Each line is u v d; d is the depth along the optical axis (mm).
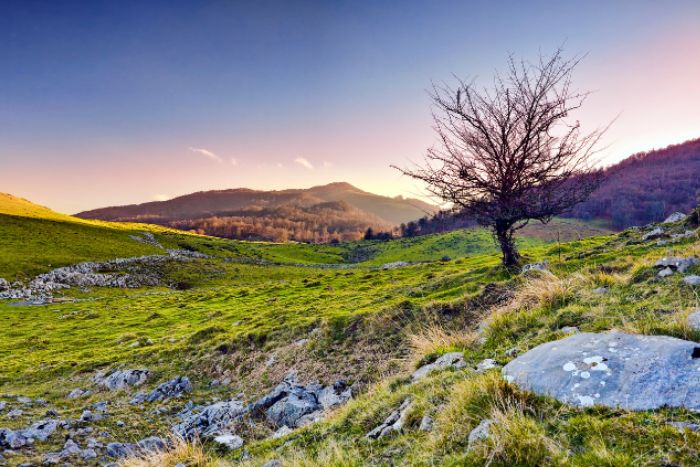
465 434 4742
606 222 125438
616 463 3465
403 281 45406
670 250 11469
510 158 15898
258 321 26141
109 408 14203
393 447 5234
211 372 18609
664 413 4031
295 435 7371
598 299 8469
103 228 141000
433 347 9273
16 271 74062
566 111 14945
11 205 183500
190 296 60344
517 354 7086
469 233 151750
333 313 22000
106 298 65812
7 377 21672
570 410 4570
